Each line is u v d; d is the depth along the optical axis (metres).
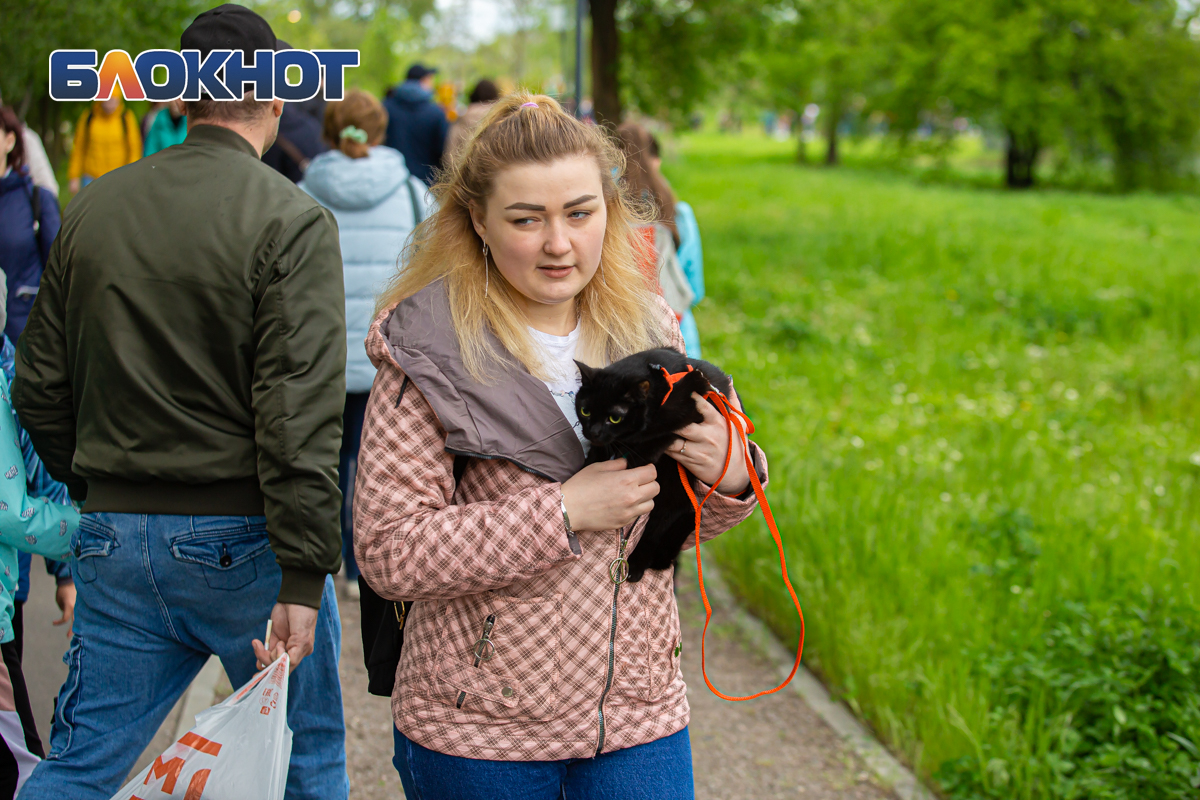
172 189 2.03
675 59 16.19
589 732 1.78
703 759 3.47
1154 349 8.86
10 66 10.26
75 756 2.04
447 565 1.65
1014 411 6.95
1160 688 3.38
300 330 1.99
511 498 1.69
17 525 2.16
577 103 9.15
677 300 4.09
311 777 2.28
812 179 29.83
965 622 3.97
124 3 11.30
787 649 4.27
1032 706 3.33
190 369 1.98
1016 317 10.02
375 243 4.07
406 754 1.81
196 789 1.87
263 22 2.18
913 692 3.63
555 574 1.75
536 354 1.82
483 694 1.75
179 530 2.01
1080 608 3.75
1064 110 30.36
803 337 9.00
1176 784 3.01
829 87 37.41
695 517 1.90
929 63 32.12
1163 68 30.69
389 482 1.71
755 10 15.74
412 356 1.72
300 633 2.01
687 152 44.97
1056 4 30.12
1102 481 5.78
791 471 5.39
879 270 12.83
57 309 2.05
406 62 47.91
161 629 2.08
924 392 7.62
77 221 2.04
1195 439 6.79
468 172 1.76
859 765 3.48
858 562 4.43
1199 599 3.95
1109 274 12.25
